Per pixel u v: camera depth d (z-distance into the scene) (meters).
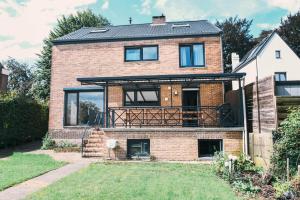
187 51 17.31
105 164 11.42
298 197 6.66
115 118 16.78
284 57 27.78
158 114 16.27
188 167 10.73
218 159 10.29
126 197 6.68
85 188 7.49
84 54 18.02
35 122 20.47
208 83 15.96
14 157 12.91
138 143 13.27
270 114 9.99
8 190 7.41
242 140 12.59
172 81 15.45
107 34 19.17
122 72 17.52
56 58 18.25
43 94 31.77
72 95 17.91
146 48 17.64
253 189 7.27
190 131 12.82
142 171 9.91
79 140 17.27
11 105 16.72
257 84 11.42
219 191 7.28
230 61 37.56
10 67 48.31
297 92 9.85
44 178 8.83
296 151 8.71
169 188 7.54
